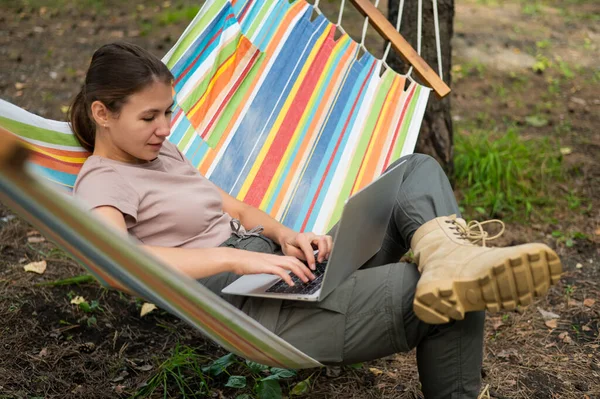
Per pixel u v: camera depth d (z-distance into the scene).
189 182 2.29
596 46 7.42
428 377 1.99
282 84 2.99
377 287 1.98
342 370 2.74
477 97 5.94
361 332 1.99
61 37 7.18
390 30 3.11
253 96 2.94
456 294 1.78
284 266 2.03
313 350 2.04
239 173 2.82
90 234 1.63
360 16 7.54
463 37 7.51
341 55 3.11
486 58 6.90
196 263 2.00
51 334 2.86
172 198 2.19
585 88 6.20
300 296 1.97
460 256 1.84
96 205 2.01
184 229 2.22
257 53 2.97
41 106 5.40
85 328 2.93
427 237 2.02
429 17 3.92
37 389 2.54
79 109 2.21
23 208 1.68
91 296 3.14
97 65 2.06
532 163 4.63
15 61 6.42
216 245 2.28
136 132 2.08
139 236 2.16
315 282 2.09
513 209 4.11
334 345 2.02
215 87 2.88
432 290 1.76
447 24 3.99
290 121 2.96
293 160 2.90
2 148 1.40
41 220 1.71
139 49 2.09
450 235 1.98
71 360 2.71
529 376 2.71
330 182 2.89
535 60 6.90
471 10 8.76
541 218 4.07
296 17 3.10
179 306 1.87
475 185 4.25
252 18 3.01
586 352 2.86
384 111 3.01
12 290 3.11
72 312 3.01
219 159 2.80
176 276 1.65
